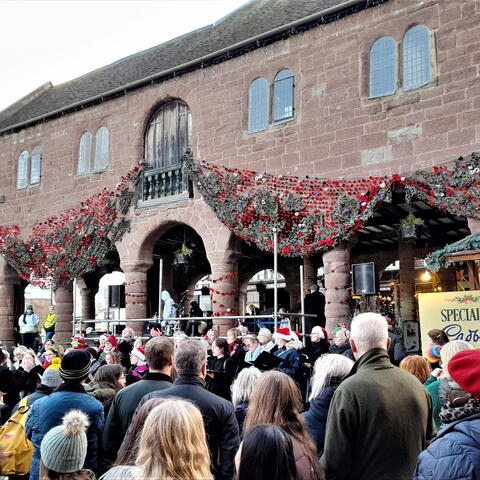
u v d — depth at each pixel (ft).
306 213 43.06
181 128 53.36
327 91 43.98
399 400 11.39
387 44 41.68
